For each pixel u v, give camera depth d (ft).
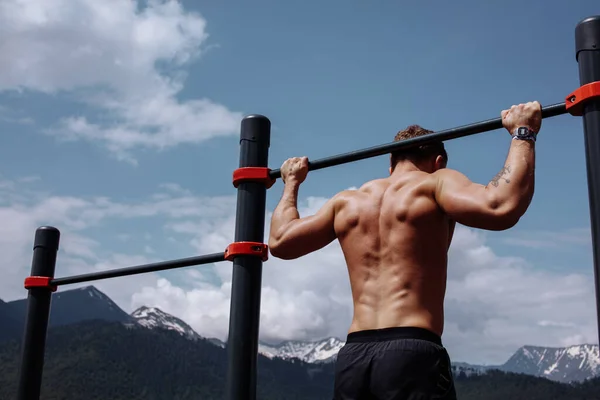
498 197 9.33
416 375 9.27
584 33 10.94
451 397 9.46
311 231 11.25
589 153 10.40
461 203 9.61
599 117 10.40
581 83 10.85
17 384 21.38
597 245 9.95
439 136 11.19
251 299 14.48
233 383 13.99
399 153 11.65
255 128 15.29
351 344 9.96
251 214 14.89
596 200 10.13
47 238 22.27
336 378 9.95
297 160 13.43
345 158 12.76
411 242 9.99
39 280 21.79
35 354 21.58
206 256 16.88
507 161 9.70
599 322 9.57
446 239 10.22
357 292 10.27
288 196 12.83
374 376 9.49
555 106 10.85
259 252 14.64
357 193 10.91
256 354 14.32
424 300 9.81
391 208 10.28
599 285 9.71
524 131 10.00
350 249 10.52
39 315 21.85
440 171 10.33
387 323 9.71
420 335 9.51
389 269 10.03
